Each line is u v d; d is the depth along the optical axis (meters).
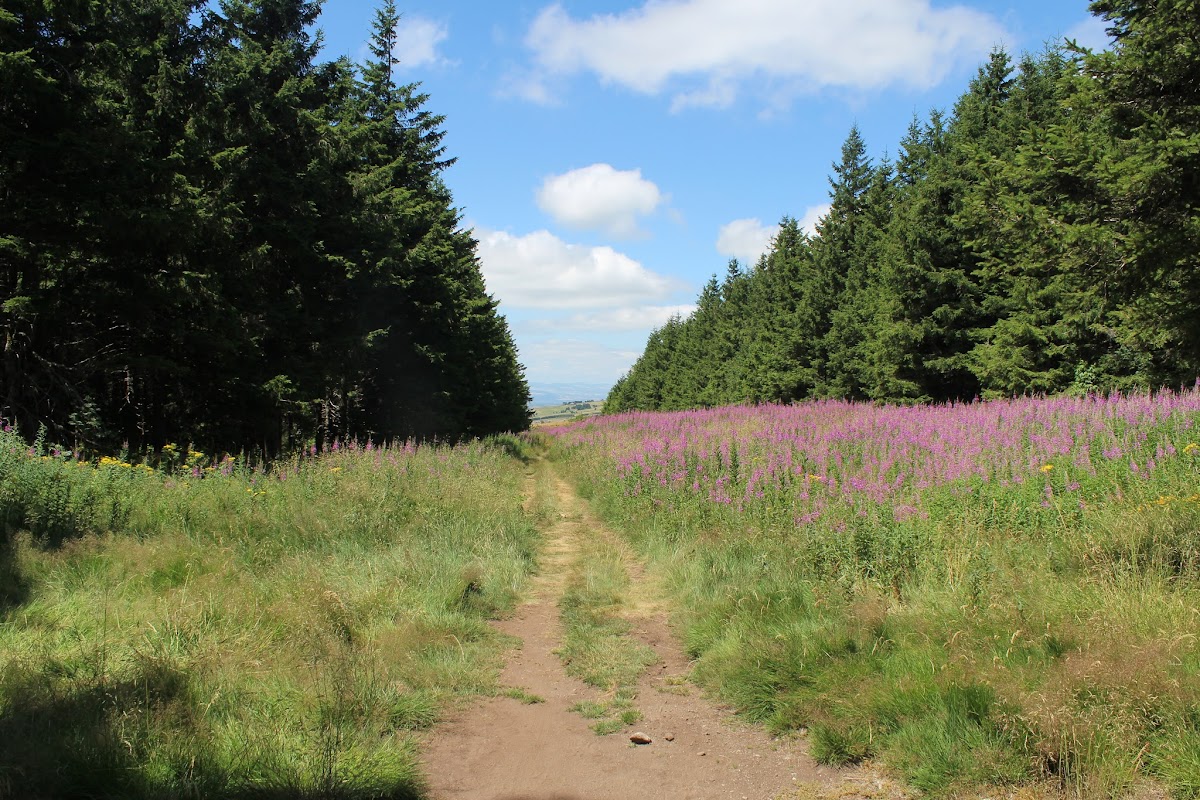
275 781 3.79
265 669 5.18
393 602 7.09
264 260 19.50
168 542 7.41
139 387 19.00
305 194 20.12
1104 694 4.11
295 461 11.92
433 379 30.03
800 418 19.00
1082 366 18.78
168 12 17.48
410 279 25.52
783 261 46.34
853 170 44.97
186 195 15.42
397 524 9.85
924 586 6.20
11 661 4.64
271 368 19.56
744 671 5.60
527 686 5.90
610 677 6.05
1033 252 9.62
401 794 4.00
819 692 5.04
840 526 7.32
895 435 13.05
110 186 13.64
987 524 7.31
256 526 8.68
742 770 4.40
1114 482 7.67
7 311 13.58
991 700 4.29
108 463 9.62
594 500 15.62
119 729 3.94
